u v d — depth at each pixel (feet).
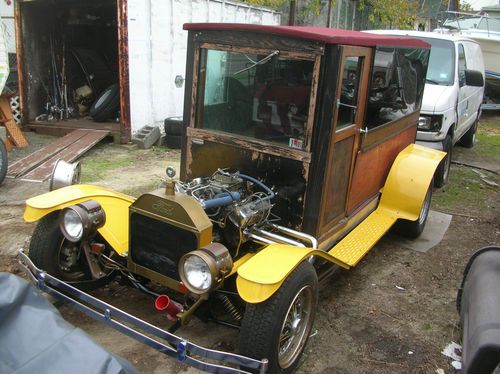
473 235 17.88
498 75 43.16
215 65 11.59
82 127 28.37
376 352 10.97
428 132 21.24
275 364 8.88
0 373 5.74
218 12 32.42
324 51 10.02
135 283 10.62
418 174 15.24
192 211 9.30
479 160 28.76
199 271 8.59
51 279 9.84
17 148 25.76
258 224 10.71
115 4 30.09
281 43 10.46
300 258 9.18
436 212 19.92
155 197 9.61
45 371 5.67
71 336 6.21
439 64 23.48
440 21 64.59
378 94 12.90
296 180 10.91
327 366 10.38
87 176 21.61
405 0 58.29
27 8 28.94
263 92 11.01
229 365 10.10
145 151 26.61
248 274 8.58
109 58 35.24
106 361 5.86
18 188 19.47
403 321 12.25
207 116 12.04
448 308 12.98
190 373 9.84
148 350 10.43
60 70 31.86
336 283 13.96
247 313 8.73
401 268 15.10
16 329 6.33
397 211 15.29
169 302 8.95
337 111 10.55
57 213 10.82
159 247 9.77
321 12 45.03
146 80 27.86
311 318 10.16
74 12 31.35
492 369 7.86
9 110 25.80
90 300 9.27
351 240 12.96
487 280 9.81
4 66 23.25
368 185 14.11
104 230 10.83
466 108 25.93
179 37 29.76
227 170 11.80
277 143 11.07
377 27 55.72
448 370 10.52
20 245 14.64
